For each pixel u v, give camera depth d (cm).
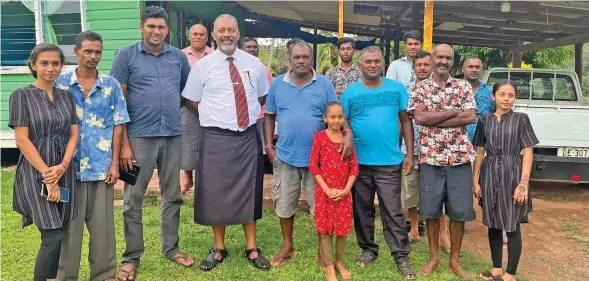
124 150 325
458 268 350
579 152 558
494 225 330
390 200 352
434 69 339
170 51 349
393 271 355
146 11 327
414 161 379
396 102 349
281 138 354
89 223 313
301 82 348
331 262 338
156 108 336
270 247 404
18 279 331
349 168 338
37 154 265
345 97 352
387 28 1254
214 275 346
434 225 352
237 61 349
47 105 270
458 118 328
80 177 298
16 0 700
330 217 333
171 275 345
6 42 712
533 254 408
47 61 266
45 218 270
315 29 1346
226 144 346
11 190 581
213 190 349
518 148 329
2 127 714
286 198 358
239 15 1157
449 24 997
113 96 310
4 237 414
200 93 351
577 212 544
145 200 538
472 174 357
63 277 308
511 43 1294
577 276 362
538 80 664
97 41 291
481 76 683
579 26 920
